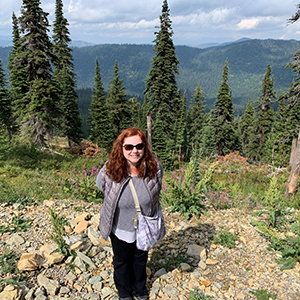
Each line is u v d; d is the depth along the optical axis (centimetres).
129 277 271
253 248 404
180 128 4594
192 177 623
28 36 2044
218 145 4044
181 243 407
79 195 634
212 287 311
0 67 3294
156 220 249
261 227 407
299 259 357
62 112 2370
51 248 337
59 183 718
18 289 260
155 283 310
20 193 553
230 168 1816
